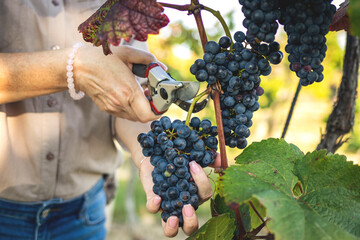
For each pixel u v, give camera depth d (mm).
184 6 357
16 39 583
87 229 747
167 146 360
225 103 366
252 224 417
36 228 669
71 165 671
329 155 337
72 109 655
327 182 331
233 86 346
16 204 646
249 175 329
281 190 329
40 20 592
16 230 658
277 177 338
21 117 622
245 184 311
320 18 318
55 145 641
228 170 326
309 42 319
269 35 327
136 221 2467
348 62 455
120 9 327
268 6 314
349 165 329
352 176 324
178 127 357
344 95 464
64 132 648
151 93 456
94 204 752
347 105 463
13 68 492
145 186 521
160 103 439
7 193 631
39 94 530
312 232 280
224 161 354
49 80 502
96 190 754
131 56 474
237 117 366
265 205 284
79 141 673
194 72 353
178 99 438
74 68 487
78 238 733
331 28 412
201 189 375
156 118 477
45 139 632
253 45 339
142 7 324
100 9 376
